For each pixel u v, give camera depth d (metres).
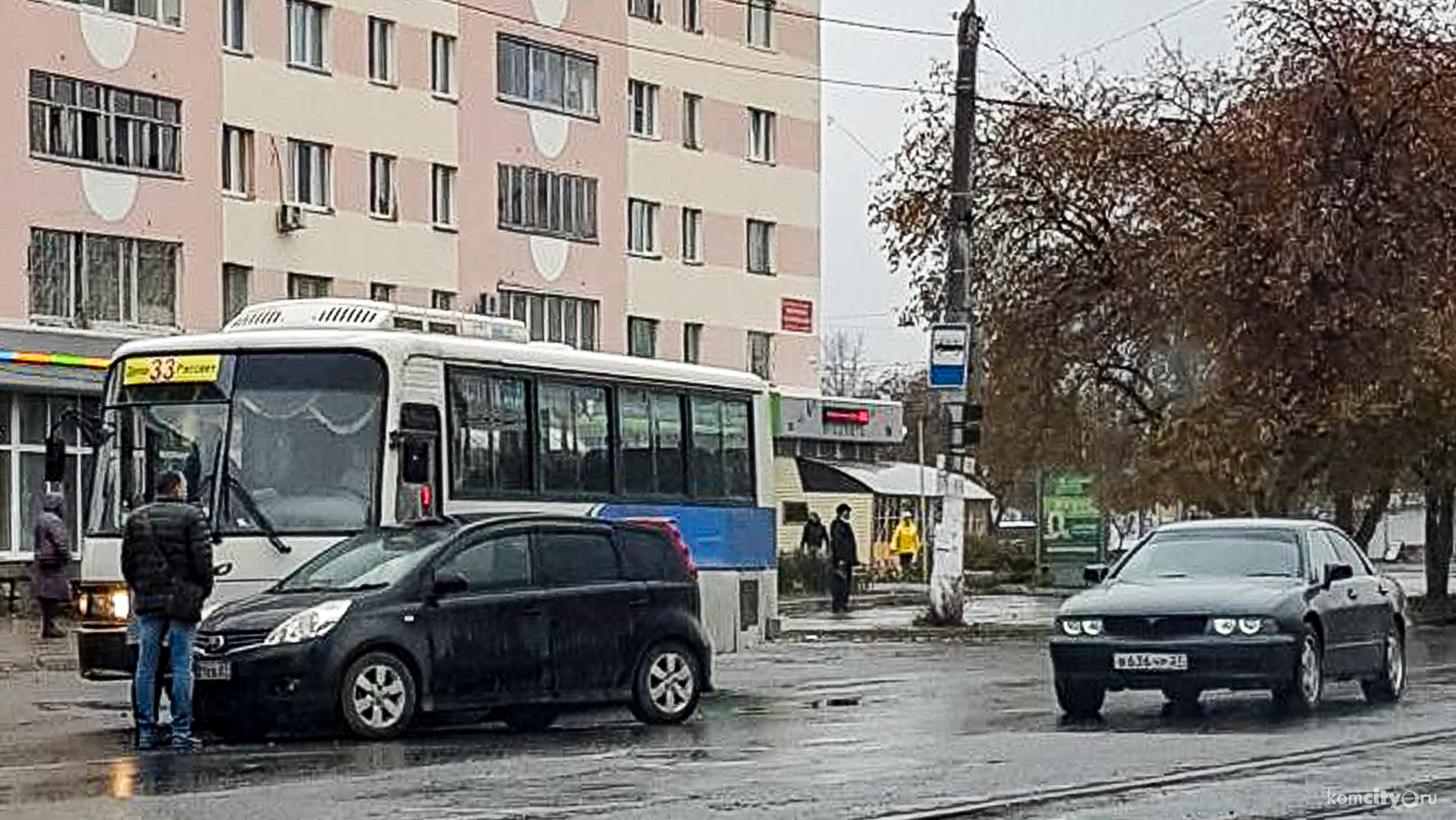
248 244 46.59
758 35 62.81
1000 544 63.56
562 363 21.23
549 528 18.06
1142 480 37.75
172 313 44.22
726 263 61.38
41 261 41.41
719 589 23.11
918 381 92.81
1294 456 36.41
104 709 20.72
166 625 16.67
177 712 16.48
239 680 16.56
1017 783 13.94
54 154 41.72
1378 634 20.36
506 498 20.30
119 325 42.84
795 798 13.11
